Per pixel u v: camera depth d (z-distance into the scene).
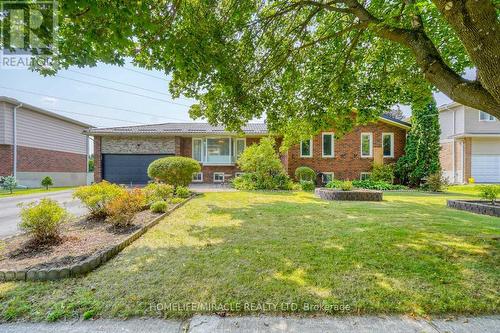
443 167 19.50
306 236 4.28
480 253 3.42
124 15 3.04
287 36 5.73
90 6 2.78
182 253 3.47
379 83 6.55
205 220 5.53
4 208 7.86
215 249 3.63
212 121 6.26
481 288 2.50
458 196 10.38
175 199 8.00
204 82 4.99
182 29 4.14
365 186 13.87
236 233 4.48
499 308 2.21
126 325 2.03
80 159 22.20
